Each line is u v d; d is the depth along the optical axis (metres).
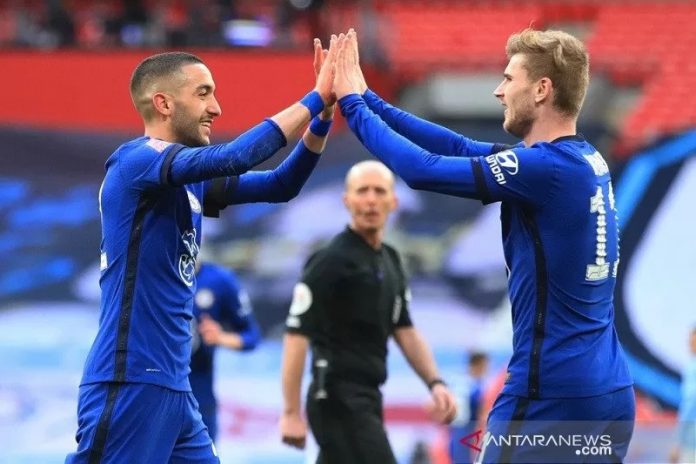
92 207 33.22
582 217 11.28
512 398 11.40
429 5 50.00
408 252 32.16
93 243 32.88
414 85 42.84
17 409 29.72
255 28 39.47
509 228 11.68
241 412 29.27
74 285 32.38
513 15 49.81
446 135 12.88
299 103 12.20
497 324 31.56
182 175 11.63
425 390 28.92
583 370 11.18
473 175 11.25
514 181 11.20
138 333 11.84
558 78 11.56
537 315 11.33
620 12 49.62
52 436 29.31
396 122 12.91
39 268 32.47
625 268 32.09
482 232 32.22
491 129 35.09
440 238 32.22
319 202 32.62
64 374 30.92
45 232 32.94
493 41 48.50
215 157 11.48
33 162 33.56
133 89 12.53
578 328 11.29
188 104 12.37
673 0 51.22
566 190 11.23
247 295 31.84
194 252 12.52
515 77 11.73
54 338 31.67
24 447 28.95
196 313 21.02
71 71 37.78
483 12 49.97
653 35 47.88
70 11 42.97
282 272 32.09
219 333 19.86
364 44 42.31
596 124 36.44
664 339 31.39
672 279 31.91
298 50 38.44
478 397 25.61
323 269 16.59
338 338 16.53
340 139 33.06
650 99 43.44
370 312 16.55
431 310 31.75
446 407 17.19
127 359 11.77
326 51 13.07
